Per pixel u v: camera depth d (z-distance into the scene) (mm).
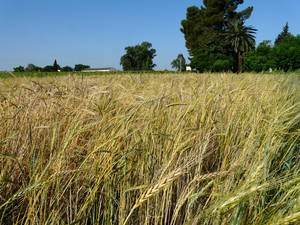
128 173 1506
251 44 52656
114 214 1418
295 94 3529
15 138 1832
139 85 3803
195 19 67562
